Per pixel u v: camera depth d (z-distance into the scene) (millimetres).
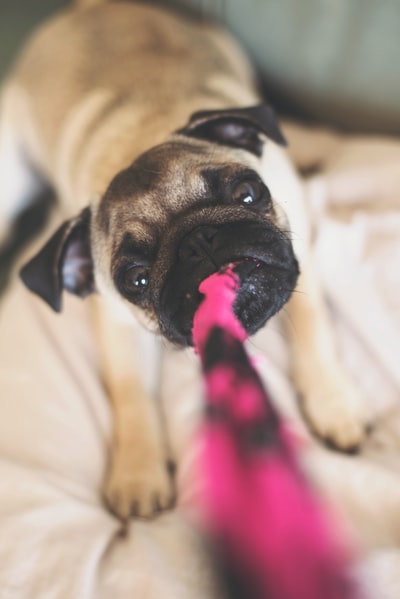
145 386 455
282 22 582
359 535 343
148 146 429
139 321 382
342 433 407
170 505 402
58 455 422
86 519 381
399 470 379
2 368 466
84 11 608
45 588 344
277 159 422
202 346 190
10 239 641
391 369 424
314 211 479
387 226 460
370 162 505
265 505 97
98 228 382
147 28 557
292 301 423
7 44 690
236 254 308
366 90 573
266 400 127
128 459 417
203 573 331
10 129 605
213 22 612
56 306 387
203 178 347
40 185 653
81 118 504
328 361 427
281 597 90
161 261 328
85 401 454
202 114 387
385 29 540
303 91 604
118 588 338
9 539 364
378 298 439
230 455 105
